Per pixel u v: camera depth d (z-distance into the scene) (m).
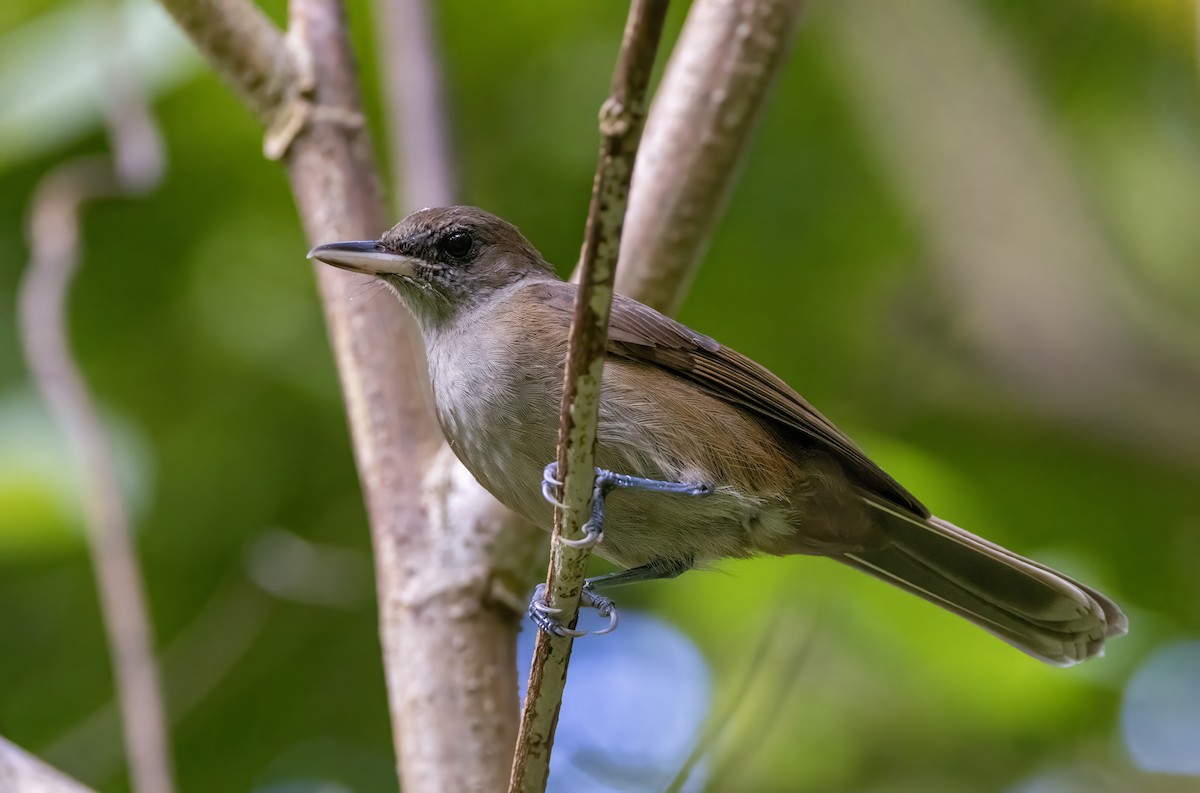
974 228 13.70
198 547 12.30
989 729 11.34
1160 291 14.23
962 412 13.45
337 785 12.28
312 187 9.12
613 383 8.38
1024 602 9.34
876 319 13.50
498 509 8.28
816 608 11.01
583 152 13.02
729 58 9.00
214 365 12.65
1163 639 11.76
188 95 12.05
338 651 12.45
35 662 12.01
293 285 12.68
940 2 14.15
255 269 12.72
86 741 11.52
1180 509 13.10
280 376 12.49
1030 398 13.40
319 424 12.48
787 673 10.44
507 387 8.19
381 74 11.86
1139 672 11.38
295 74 9.19
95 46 10.64
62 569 11.54
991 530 11.38
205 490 12.34
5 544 9.82
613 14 13.01
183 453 12.37
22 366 11.82
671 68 9.31
